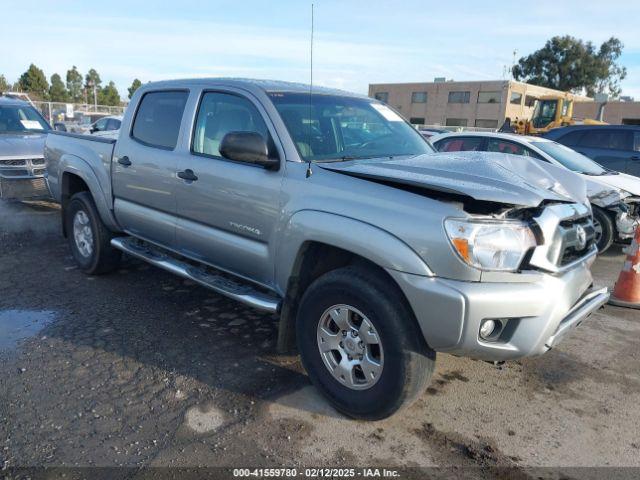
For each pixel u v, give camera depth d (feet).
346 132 13.15
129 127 16.05
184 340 13.85
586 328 15.84
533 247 9.34
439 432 10.42
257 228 11.93
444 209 9.14
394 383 9.70
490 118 160.56
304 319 11.10
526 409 11.34
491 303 8.89
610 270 22.49
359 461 9.48
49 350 13.08
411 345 9.55
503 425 10.73
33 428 10.03
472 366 13.14
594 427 10.77
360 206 9.98
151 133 15.26
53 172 19.48
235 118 12.98
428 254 9.11
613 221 23.95
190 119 13.99
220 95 13.55
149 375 12.09
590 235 11.12
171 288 17.57
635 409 11.49
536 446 10.08
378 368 10.00
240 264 12.66
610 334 15.44
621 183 24.91
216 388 11.65
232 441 9.89
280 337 11.73
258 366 12.66
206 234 13.26
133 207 15.74
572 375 12.90
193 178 13.33
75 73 287.69
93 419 10.38
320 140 12.21
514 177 10.18
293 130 11.91
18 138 28.55
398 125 14.87
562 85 206.90
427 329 9.23
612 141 33.63
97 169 16.87
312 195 10.77
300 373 12.41
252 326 14.85
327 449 9.77
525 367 13.21
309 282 11.52
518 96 159.94
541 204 9.90
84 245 18.48
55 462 9.14
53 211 29.17
